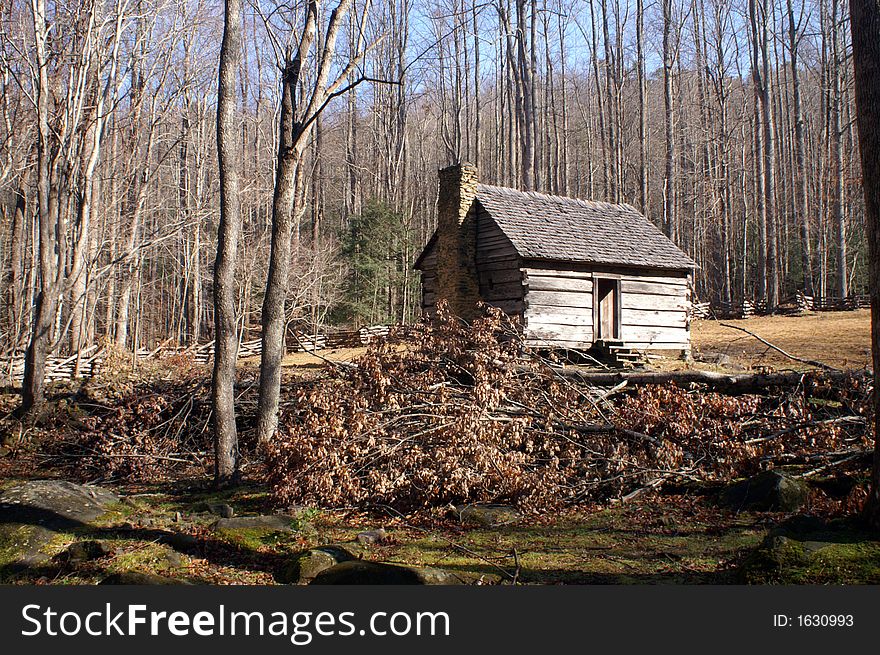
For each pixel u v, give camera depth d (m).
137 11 19.92
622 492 8.17
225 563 6.14
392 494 8.02
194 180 33.81
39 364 13.79
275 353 10.52
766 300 33.28
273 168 29.83
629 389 10.69
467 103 42.78
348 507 8.02
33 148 19.80
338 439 7.99
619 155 39.91
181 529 7.21
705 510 7.30
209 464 11.21
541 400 9.44
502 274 16.59
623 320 17.42
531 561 5.99
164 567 5.94
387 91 42.50
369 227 35.81
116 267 27.39
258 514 7.92
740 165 51.03
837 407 9.72
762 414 9.33
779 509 6.98
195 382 13.13
